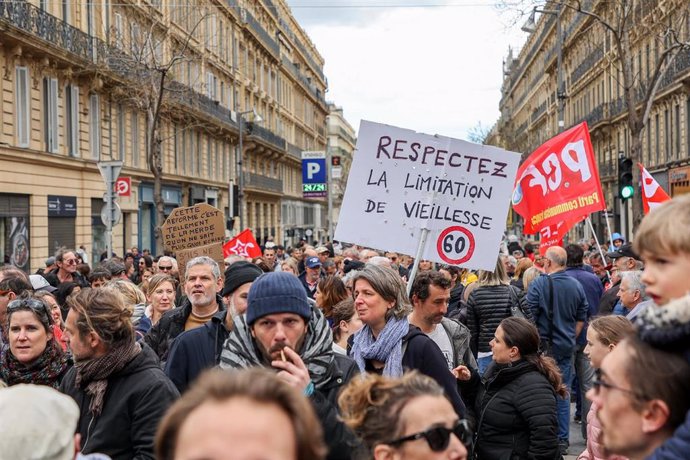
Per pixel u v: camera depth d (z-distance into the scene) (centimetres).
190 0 4612
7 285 692
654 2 3011
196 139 4856
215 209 1180
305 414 211
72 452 267
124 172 3541
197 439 202
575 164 1143
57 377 523
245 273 525
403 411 311
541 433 563
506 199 712
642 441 264
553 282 987
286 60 8006
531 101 9725
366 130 707
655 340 261
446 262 708
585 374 997
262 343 408
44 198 2809
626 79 2416
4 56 2523
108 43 3197
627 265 1085
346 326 679
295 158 8306
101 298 447
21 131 2609
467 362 657
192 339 527
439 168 707
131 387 442
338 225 711
